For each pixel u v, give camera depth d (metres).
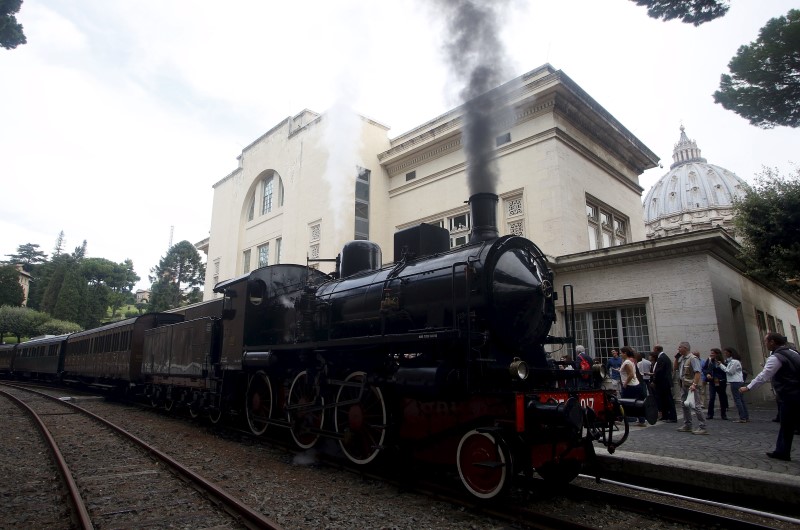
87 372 21.08
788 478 5.30
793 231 13.59
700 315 13.21
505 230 17.52
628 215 20.38
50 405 15.66
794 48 9.68
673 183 87.25
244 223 28.08
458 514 5.02
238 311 10.19
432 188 20.25
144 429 10.92
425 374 5.75
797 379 6.35
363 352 7.36
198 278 65.00
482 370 5.68
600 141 19.09
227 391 10.54
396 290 7.03
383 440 6.55
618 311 14.95
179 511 5.13
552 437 5.38
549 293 6.89
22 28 8.87
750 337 16.45
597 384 6.46
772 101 10.67
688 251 13.55
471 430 5.41
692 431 9.05
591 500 5.50
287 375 9.09
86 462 7.41
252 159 27.58
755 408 14.11
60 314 61.88
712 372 11.13
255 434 9.68
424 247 7.73
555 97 16.56
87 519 4.62
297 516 4.92
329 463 7.22
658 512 5.00
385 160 21.91
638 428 9.70
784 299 24.23
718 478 5.61
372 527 4.62
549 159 16.52
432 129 19.94
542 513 4.75
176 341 13.25
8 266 66.94
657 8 8.10
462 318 5.97
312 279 10.77
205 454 8.09
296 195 23.34
